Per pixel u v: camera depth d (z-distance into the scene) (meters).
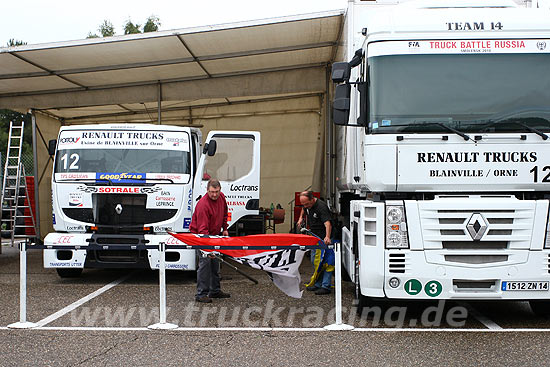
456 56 6.22
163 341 5.62
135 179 9.16
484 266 5.91
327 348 5.38
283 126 16.70
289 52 12.12
